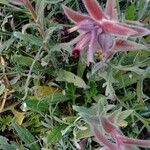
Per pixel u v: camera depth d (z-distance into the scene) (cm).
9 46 18
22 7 18
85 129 16
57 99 18
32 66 17
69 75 17
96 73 17
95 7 11
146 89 18
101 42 12
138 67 17
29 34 17
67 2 17
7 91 18
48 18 17
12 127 18
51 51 17
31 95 18
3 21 18
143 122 17
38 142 18
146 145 13
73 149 17
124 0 18
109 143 13
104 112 13
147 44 17
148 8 18
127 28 11
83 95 18
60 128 17
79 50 12
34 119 18
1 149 18
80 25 12
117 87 17
